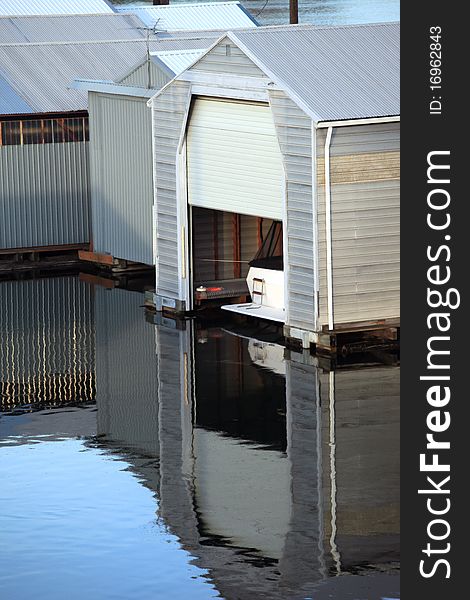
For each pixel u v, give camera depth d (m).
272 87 58.12
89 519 39.62
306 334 57.94
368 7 182.88
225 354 58.25
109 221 78.38
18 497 41.62
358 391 51.22
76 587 35.00
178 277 67.00
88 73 83.19
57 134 80.44
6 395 53.22
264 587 34.59
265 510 39.81
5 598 34.47
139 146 74.81
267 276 65.50
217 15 100.19
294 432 46.78
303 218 57.28
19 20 91.44
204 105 64.31
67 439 47.44
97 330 63.94
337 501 40.25
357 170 56.59
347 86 57.81
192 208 66.94
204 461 44.38
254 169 61.62
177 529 38.56
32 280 77.56
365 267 57.28
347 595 34.03
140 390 53.19
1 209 79.62
